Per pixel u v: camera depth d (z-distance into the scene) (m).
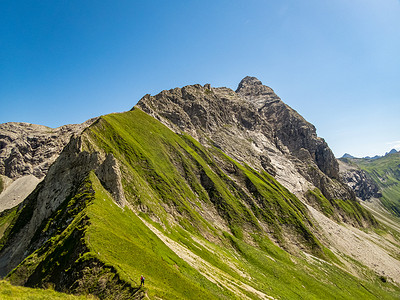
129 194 107.50
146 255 57.84
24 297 31.48
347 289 133.50
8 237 113.50
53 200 98.19
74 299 35.41
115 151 130.12
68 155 111.81
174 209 132.62
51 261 53.25
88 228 54.84
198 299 53.44
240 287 83.00
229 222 159.25
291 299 99.31
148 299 38.09
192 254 91.38
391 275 173.25
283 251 152.50
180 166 183.25
